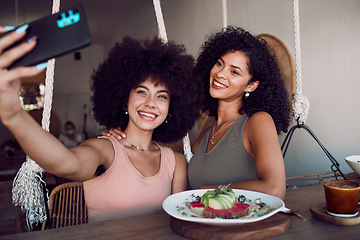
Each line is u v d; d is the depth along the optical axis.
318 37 2.37
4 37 0.58
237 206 0.90
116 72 1.34
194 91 1.45
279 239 0.79
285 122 1.48
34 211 1.12
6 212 1.86
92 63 9.50
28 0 5.54
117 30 7.83
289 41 2.60
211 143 1.40
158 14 1.64
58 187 1.35
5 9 5.95
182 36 4.49
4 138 5.80
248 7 3.06
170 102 1.47
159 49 1.33
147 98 1.27
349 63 2.12
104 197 1.17
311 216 0.95
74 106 9.34
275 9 2.73
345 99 2.16
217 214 0.85
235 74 1.37
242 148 1.28
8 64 0.57
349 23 2.11
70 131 6.97
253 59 1.35
